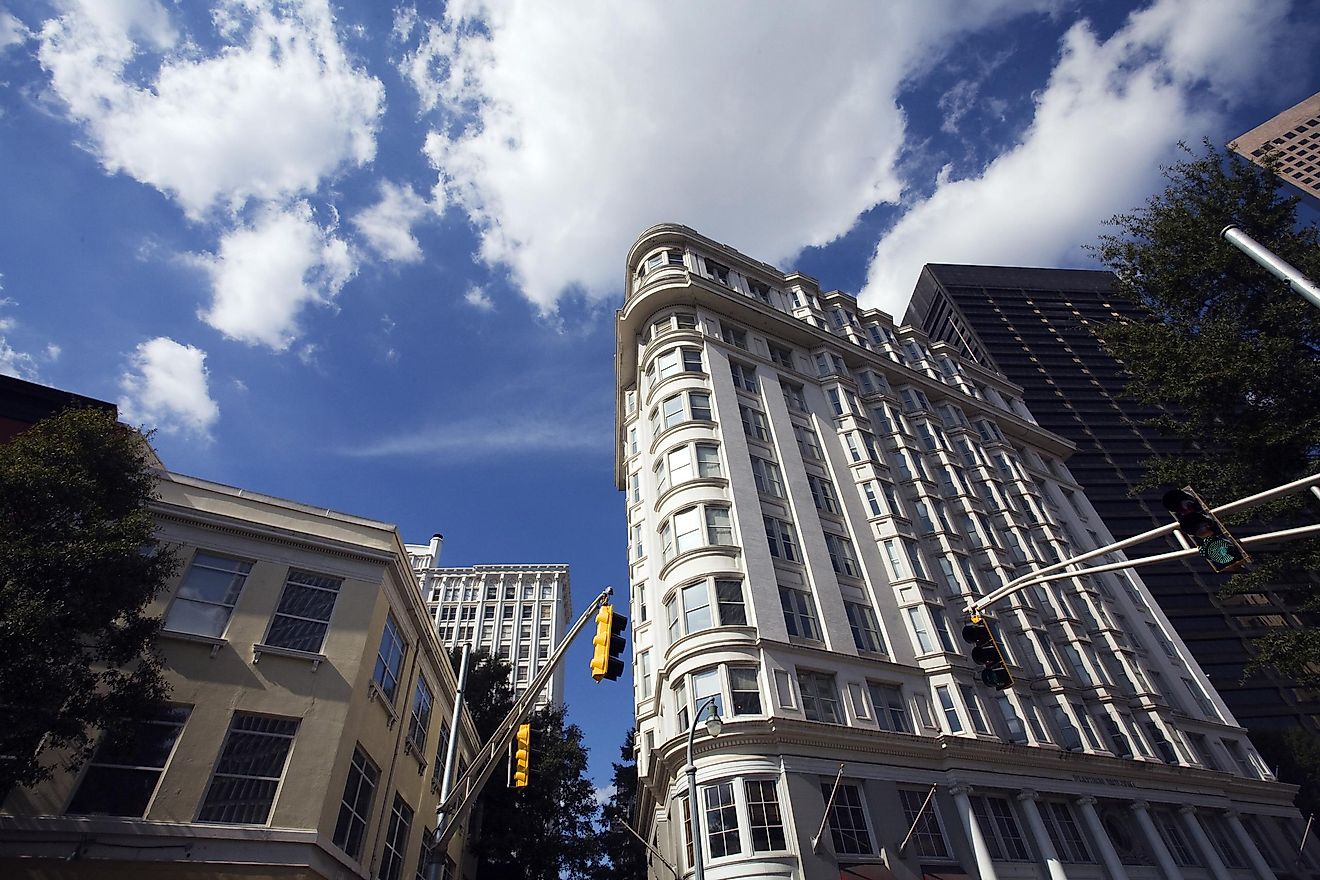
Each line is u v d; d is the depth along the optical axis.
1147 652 44.69
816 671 27.12
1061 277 133.88
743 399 37.75
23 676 10.66
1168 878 29.64
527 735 16.42
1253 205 22.47
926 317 133.25
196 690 15.07
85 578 11.62
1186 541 10.66
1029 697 32.78
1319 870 36.34
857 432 39.81
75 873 12.46
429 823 23.61
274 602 17.22
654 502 34.25
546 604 102.62
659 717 28.00
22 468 11.70
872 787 24.52
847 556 33.62
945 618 32.91
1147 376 23.22
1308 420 19.44
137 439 14.03
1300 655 20.28
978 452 48.72
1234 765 40.16
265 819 14.29
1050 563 44.59
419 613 22.42
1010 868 25.30
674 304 42.12
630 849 40.34
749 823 21.78
